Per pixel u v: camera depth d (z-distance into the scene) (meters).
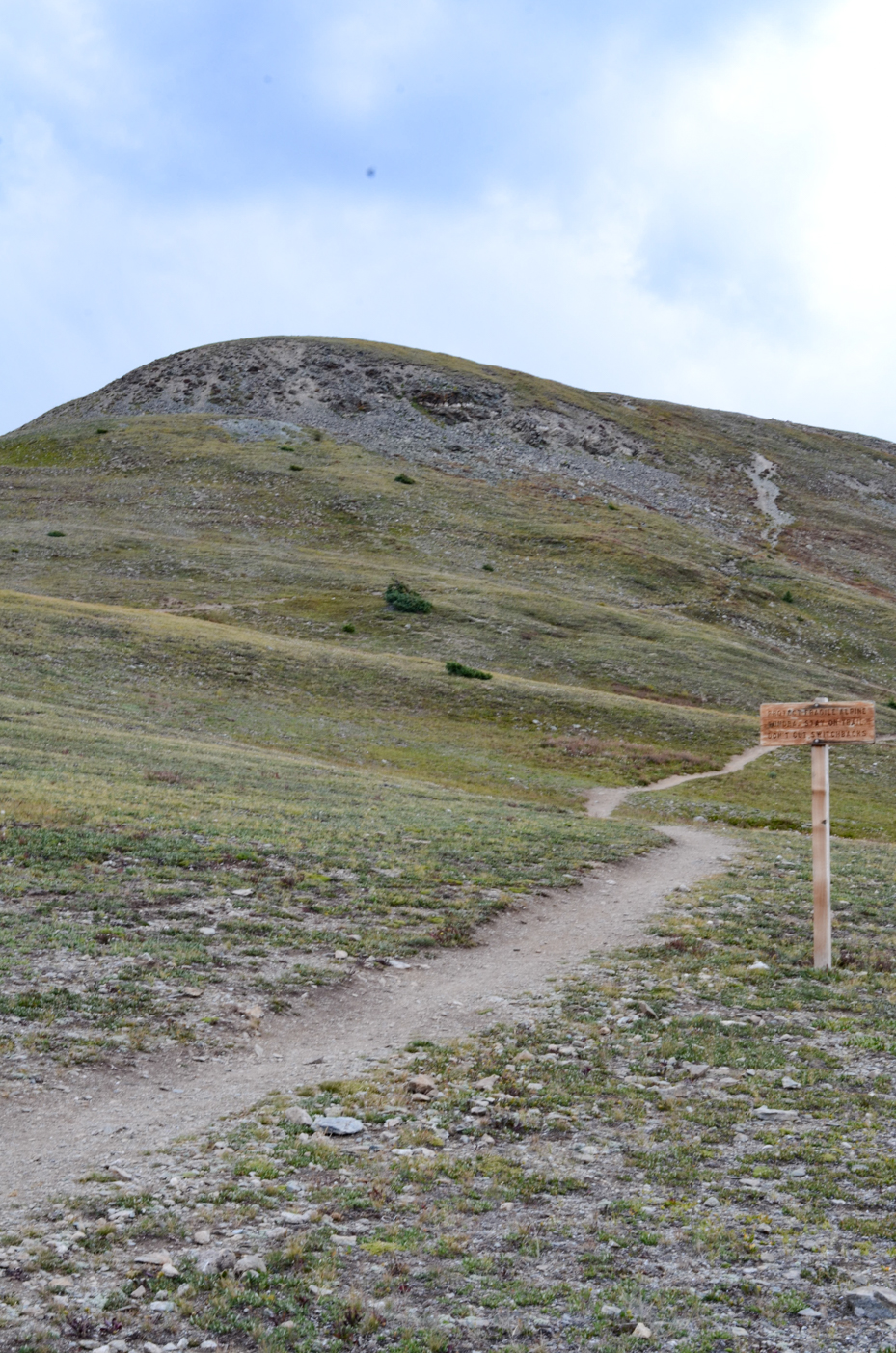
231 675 62.44
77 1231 7.48
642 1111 10.93
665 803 48.84
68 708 48.16
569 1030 13.95
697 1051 13.03
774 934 20.55
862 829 48.41
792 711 18.47
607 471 155.62
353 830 27.98
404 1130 10.12
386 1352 6.12
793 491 163.75
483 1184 8.91
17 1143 9.44
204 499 119.56
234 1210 8.04
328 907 20.02
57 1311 6.32
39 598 72.69
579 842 31.39
